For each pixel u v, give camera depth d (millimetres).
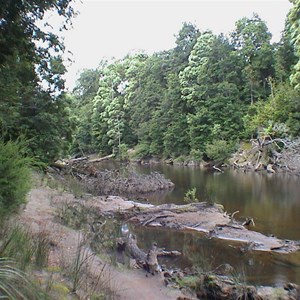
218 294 5117
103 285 4379
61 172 18719
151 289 4965
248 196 15500
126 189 17000
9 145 5402
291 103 28203
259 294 5133
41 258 4164
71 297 3412
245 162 29625
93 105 52344
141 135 43875
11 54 6379
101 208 11508
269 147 27875
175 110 39594
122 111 48188
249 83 35688
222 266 6898
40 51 8008
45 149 14828
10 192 5168
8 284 2320
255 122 30797
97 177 18922
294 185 18875
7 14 5723
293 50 35156
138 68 51094
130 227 9867
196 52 39125
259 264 7102
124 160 44219
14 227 4637
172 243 8555
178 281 5617
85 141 50594
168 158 39750
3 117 10773
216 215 11172
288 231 9812
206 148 33344
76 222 7598
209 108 35375
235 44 39531
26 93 13188
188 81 38531
